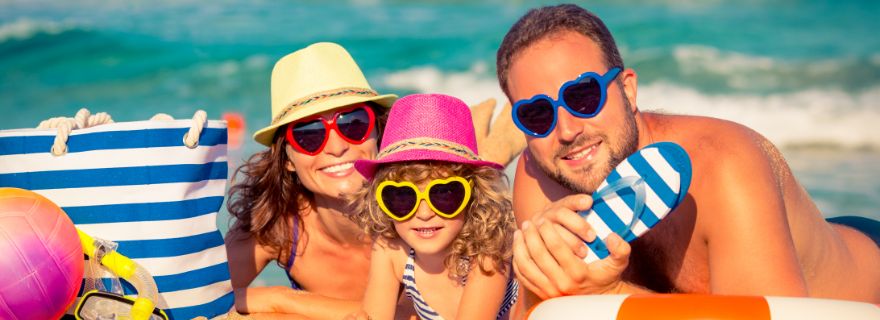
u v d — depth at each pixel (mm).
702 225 3559
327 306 4754
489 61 16766
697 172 3582
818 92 15672
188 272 4035
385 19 18984
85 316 3803
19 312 3459
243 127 13562
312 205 5203
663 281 3963
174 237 3963
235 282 5203
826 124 14289
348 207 4891
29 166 3941
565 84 3521
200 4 19828
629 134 3611
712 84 16109
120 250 3936
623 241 3266
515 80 3672
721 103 15477
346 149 4762
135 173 3908
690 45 17406
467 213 4262
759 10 19562
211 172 4121
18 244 3453
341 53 5059
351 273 5340
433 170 4195
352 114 4770
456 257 4289
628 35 17984
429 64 16812
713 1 20078
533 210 4160
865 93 15617
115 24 18469
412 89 16281
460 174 4227
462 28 18250
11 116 15055
